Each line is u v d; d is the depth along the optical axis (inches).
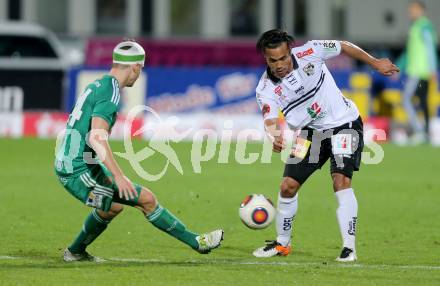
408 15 3730.3
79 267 1194.6
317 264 1238.9
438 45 3686.0
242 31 3759.8
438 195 1959.9
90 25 3690.9
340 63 3240.7
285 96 1256.2
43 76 3014.3
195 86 2923.2
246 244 1408.7
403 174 2282.2
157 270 1175.6
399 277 1151.0
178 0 3735.2
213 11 3735.2
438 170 2361.0
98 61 3280.0
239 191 1961.1
